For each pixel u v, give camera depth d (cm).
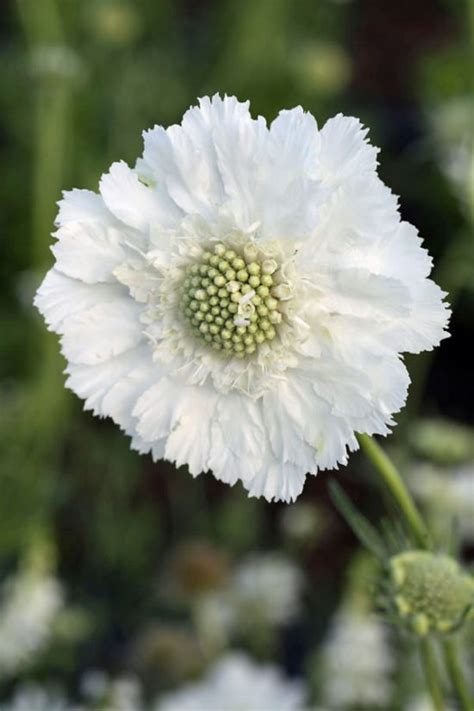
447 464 61
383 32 100
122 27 77
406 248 38
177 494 76
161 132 38
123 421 39
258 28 82
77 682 62
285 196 38
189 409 39
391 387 38
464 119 71
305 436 38
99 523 69
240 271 39
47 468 68
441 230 83
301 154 38
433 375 82
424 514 60
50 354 66
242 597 62
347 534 73
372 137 85
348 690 57
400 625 41
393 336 38
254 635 63
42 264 71
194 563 62
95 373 39
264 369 39
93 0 80
